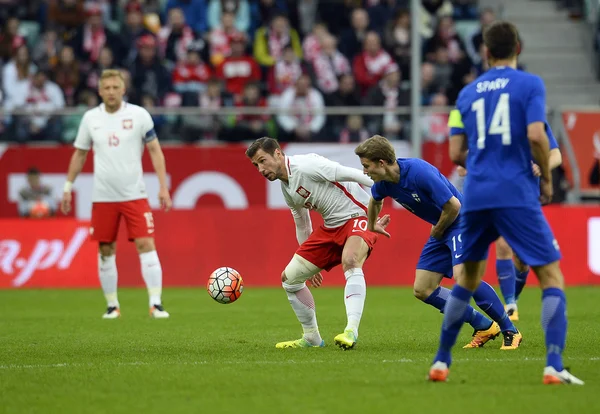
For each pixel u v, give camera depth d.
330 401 19.81
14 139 64.25
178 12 73.88
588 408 18.69
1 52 73.81
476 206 20.95
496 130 20.86
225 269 32.03
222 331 35.62
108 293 42.56
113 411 19.20
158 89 70.88
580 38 83.38
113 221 41.97
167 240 59.62
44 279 59.75
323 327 36.50
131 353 28.81
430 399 19.77
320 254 28.94
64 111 64.62
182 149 63.84
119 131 41.75
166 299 51.78
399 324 37.50
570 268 58.69
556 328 20.86
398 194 27.06
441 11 79.00
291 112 65.00
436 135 64.69
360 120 64.94
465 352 27.75
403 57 74.50
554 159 25.42
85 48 73.00
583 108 63.78
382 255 59.62
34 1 77.06
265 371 24.17
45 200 63.69
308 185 28.30
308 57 75.31
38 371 24.97
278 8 77.38
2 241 59.78
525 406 18.92
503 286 38.75
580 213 58.72
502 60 21.47
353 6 78.25
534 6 84.75
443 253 28.88
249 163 64.31
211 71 73.12
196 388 21.73
